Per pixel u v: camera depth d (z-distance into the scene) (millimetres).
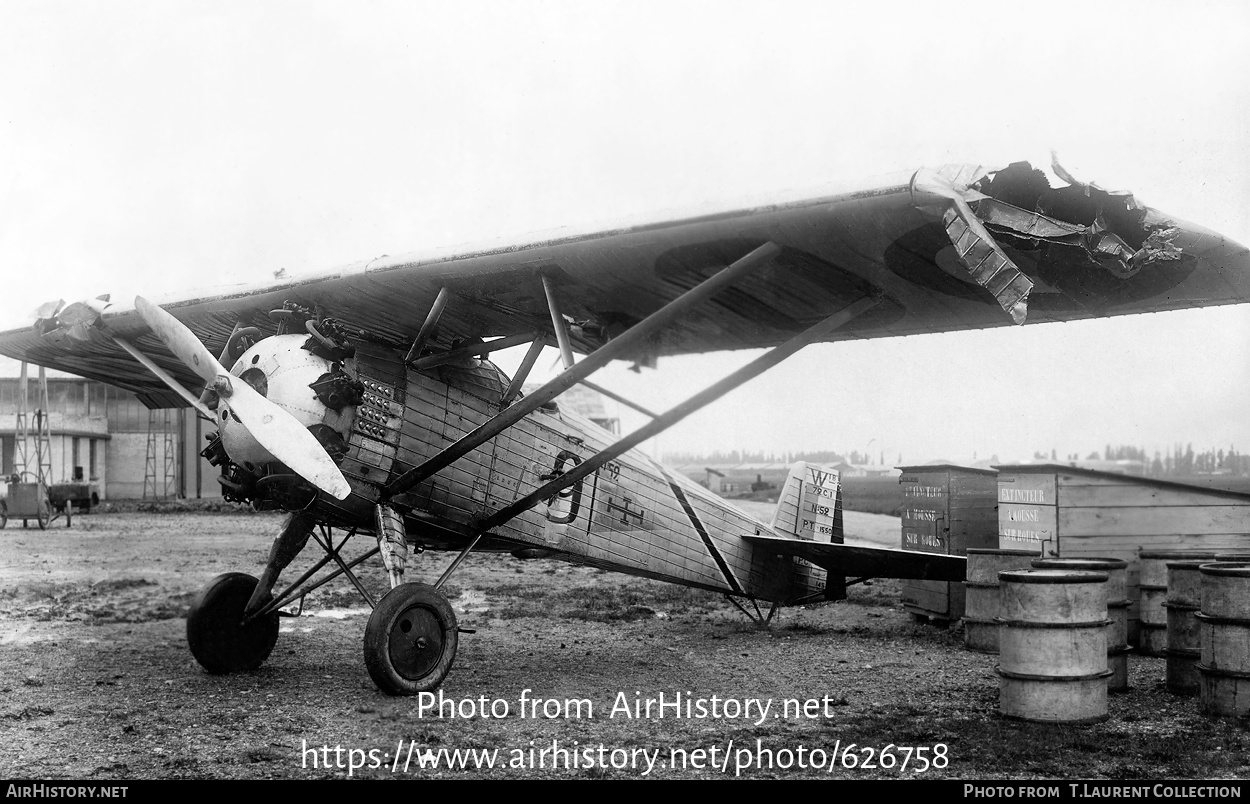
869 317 6770
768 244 5543
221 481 6867
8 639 9102
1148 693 6582
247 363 6867
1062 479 8047
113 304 8188
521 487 7832
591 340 7602
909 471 10703
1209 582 5988
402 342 7492
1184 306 6254
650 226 5629
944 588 10039
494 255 6199
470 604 11711
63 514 27594
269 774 4789
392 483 6969
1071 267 5609
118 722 5852
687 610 11344
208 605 7227
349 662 7887
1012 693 5930
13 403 37375
